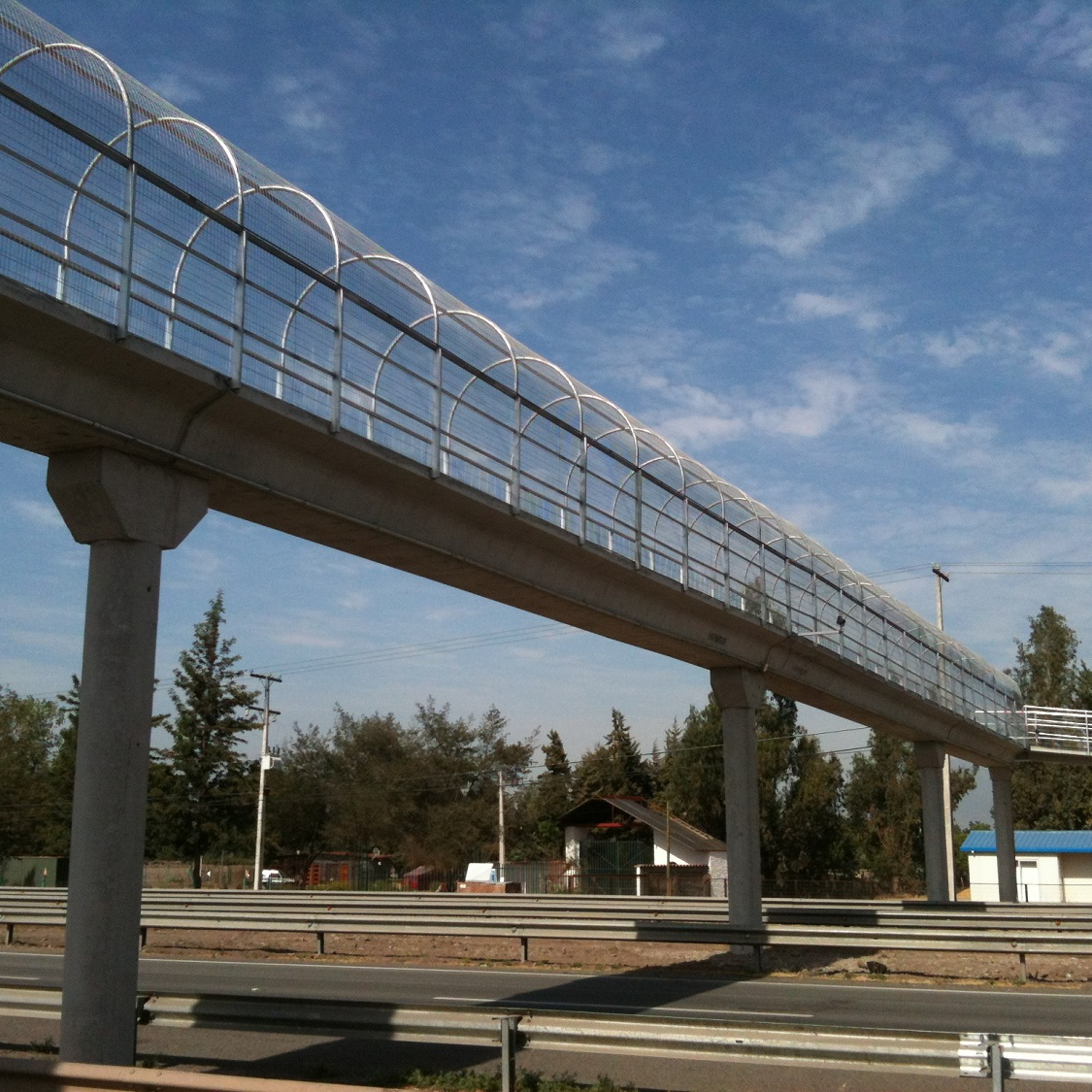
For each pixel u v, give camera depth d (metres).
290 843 76.38
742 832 29.50
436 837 74.81
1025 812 80.44
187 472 15.10
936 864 43.22
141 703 13.99
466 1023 10.13
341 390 16.84
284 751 79.94
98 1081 8.10
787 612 31.20
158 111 14.34
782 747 70.56
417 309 18.83
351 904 36.97
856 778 86.19
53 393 13.22
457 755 81.25
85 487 14.01
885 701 38.59
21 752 73.19
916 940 23.61
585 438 23.55
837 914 31.09
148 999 12.37
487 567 21.25
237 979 22.02
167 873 64.75
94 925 13.06
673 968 25.02
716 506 28.53
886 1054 8.83
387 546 19.53
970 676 46.75
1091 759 53.41
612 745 90.31
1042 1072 8.41
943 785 45.06
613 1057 13.05
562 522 22.36
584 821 69.62
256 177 15.82
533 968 24.98
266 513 17.44
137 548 14.34
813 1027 9.09
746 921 28.88
